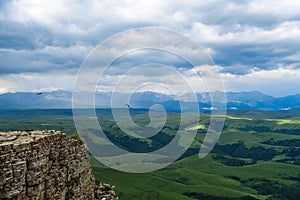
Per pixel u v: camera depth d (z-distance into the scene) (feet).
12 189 83.30
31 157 93.40
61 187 112.06
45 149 103.60
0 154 82.94
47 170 103.91
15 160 86.58
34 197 92.73
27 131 118.93
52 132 120.37
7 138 99.96
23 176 88.63
